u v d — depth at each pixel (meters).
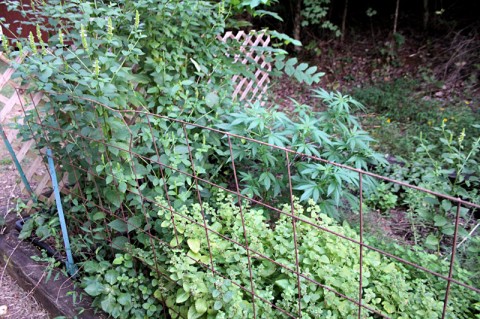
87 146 2.15
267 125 2.65
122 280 2.03
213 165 2.86
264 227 2.00
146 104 2.67
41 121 2.37
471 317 1.85
